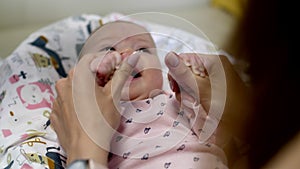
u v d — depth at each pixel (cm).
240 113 39
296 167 27
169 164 80
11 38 159
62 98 76
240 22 29
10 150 90
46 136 93
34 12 165
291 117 27
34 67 117
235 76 71
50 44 129
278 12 27
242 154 48
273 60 27
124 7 181
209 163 72
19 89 107
